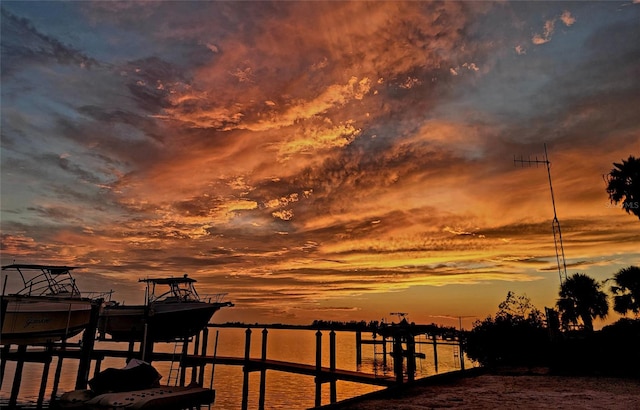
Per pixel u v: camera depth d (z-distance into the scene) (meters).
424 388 11.55
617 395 10.41
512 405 8.93
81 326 26.86
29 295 24.14
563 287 28.27
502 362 19.69
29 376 46.12
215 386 42.25
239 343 115.75
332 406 8.74
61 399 20.97
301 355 75.50
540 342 19.64
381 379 23.02
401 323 39.28
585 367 15.52
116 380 21.64
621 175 27.28
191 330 31.33
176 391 22.25
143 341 28.23
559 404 9.10
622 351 15.57
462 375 14.59
